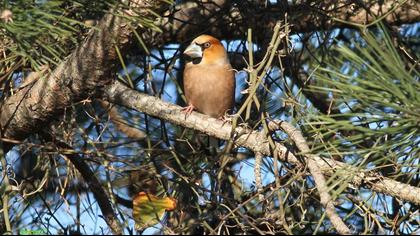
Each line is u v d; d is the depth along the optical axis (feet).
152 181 30.73
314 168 22.40
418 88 17.70
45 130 28.30
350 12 32.24
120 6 21.06
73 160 28.32
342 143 19.03
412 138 18.43
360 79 17.76
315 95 31.71
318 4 31.30
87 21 26.91
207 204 27.76
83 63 24.62
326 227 30.19
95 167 32.07
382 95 17.78
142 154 30.94
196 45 33.06
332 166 23.84
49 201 29.99
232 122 25.58
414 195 23.29
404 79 17.56
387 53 18.01
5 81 26.91
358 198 25.12
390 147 18.44
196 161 29.96
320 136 19.43
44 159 30.17
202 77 32.60
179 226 25.57
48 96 25.57
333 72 18.08
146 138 30.19
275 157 24.02
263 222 24.16
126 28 23.36
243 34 33.06
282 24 28.94
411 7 32.94
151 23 20.81
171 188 30.37
